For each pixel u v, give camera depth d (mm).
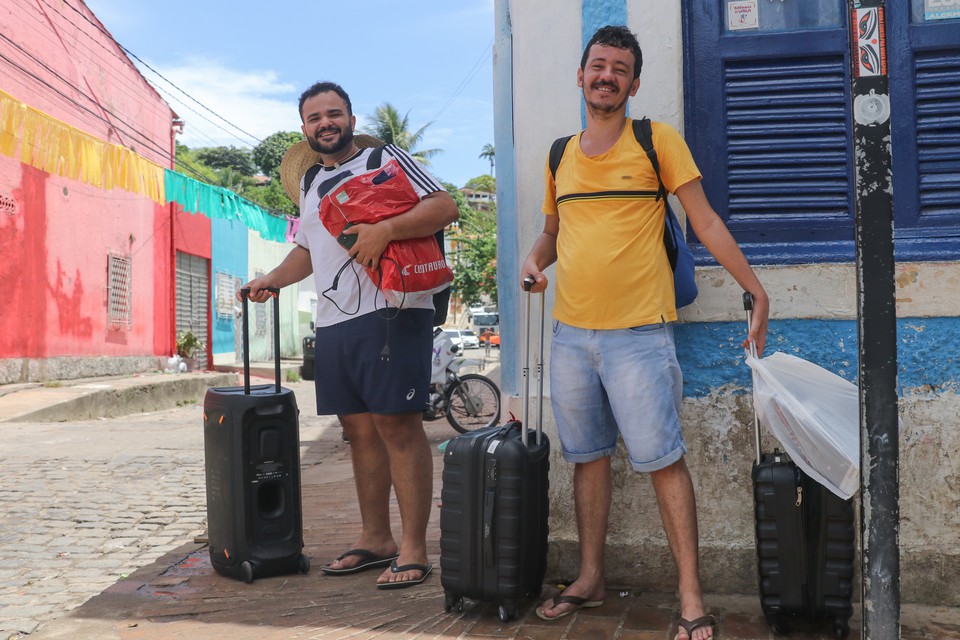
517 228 3520
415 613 3074
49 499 5562
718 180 3340
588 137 2959
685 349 3273
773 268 3207
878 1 1960
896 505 1978
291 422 3689
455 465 2971
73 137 9828
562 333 2994
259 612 3186
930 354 3086
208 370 22562
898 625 1966
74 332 15344
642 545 3268
